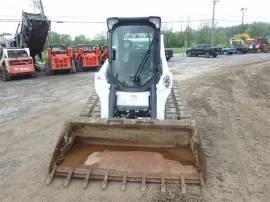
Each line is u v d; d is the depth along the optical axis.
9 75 17.06
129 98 6.09
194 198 4.44
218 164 5.52
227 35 88.56
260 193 4.60
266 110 9.29
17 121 8.49
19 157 5.98
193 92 12.07
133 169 4.94
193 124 5.09
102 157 5.27
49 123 8.20
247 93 12.01
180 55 42.88
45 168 5.46
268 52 45.22
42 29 19.09
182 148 5.41
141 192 4.58
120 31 6.16
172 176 4.75
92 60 20.89
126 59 6.21
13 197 4.58
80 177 4.89
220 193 4.58
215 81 14.95
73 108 9.83
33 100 11.34
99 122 5.27
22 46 19.91
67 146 5.31
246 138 6.83
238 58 32.91
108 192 4.61
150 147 5.49
